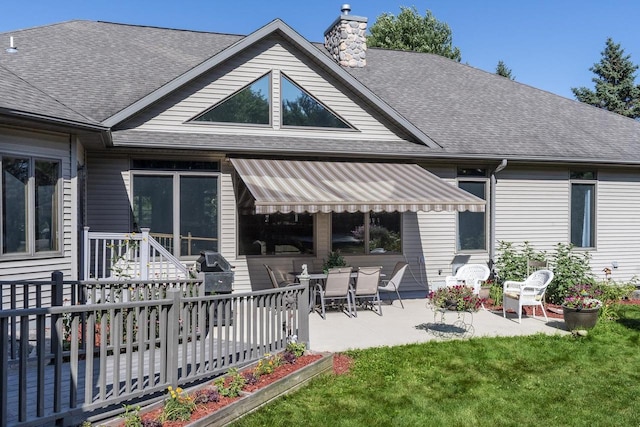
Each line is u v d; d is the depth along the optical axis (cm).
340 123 1984
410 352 1262
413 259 2075
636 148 2369
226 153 1816
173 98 1788
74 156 1431
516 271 1995
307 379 1048
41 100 1342
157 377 883
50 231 1373
